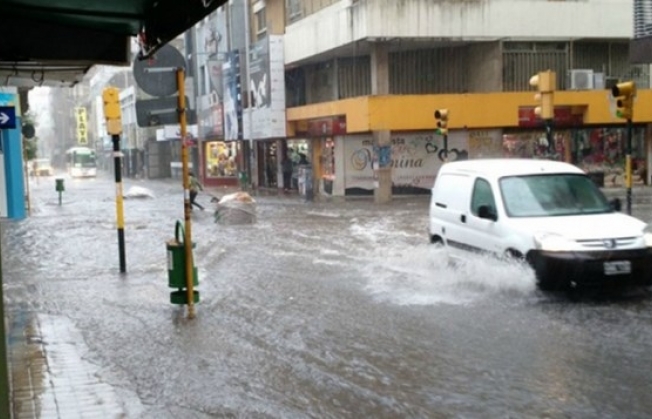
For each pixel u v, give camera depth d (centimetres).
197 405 658
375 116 3027
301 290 1204
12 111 1062
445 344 841
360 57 3362
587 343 823
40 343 879
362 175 3312
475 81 3225
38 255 1741
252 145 4178
